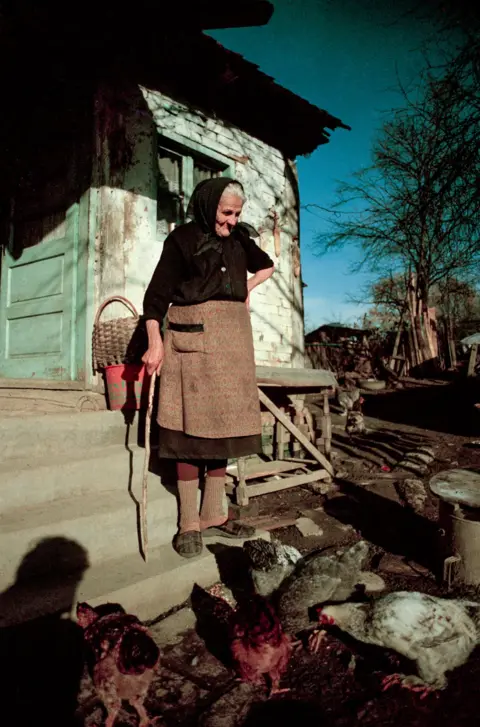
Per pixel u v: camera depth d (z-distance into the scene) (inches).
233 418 105.3
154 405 152.1
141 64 191.8
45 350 188.7
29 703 75.3
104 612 88.9
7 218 207.2
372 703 76.8
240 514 159.2
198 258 105.7
